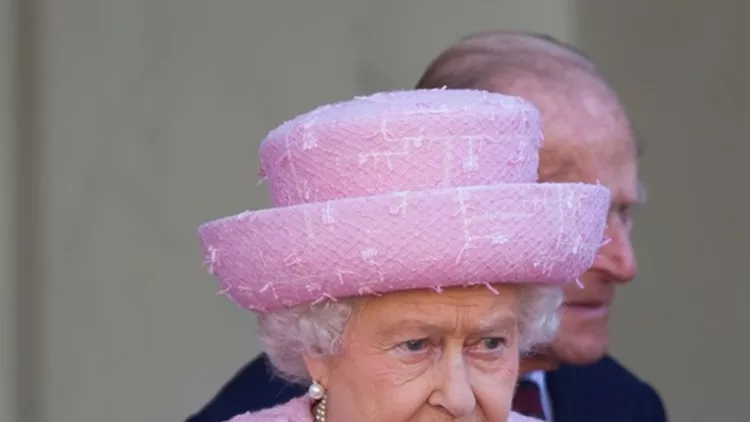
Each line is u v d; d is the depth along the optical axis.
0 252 17.44
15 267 17.58
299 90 18.23
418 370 8.91
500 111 8.90
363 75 18.36
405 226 8.43
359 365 9.02
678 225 19.42
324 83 18.25
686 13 19.28
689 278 19.44
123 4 17.89
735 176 19.33
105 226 17.86
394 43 18.47
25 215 17.69
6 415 17.45
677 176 19.41
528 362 12.12
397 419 8.94
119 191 17.92
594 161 11.50
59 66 17.72
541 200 8.68
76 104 17.80
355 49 18.34
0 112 17.44
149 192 18.02
